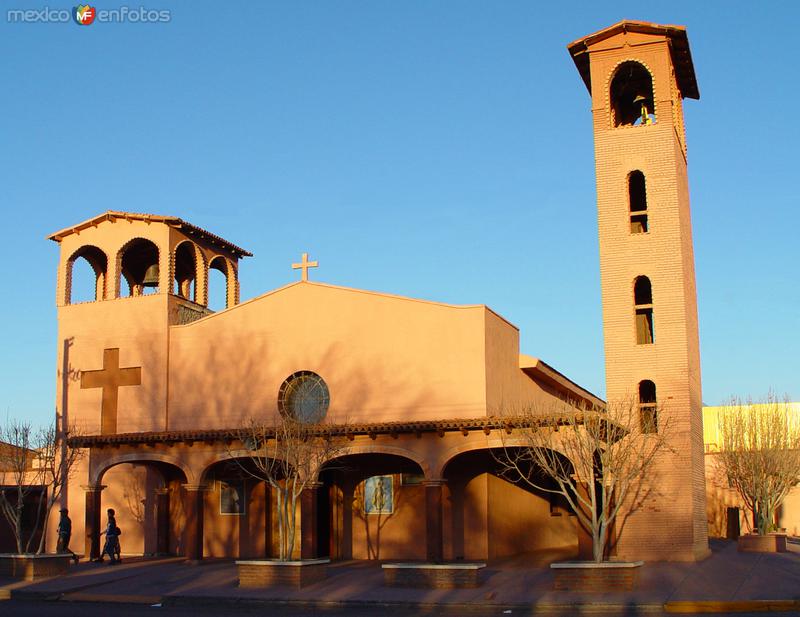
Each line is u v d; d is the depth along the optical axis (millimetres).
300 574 25203
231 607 23594
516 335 34719
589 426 25844
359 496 32938
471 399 30641
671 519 30172
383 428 28359
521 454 30469
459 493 31688
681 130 34656
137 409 35500
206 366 34594
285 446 28484
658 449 30625
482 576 26125
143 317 36188
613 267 32219
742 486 42219
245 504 33938
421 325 31766
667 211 32031
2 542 36906
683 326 31266
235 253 41625
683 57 33906
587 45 33719
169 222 36938
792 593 21938
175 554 34469
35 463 38844
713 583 24062
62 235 38531
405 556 32031
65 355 37344
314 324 33125
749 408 45562
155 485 35781
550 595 22828
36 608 23594
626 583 23000
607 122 33125
